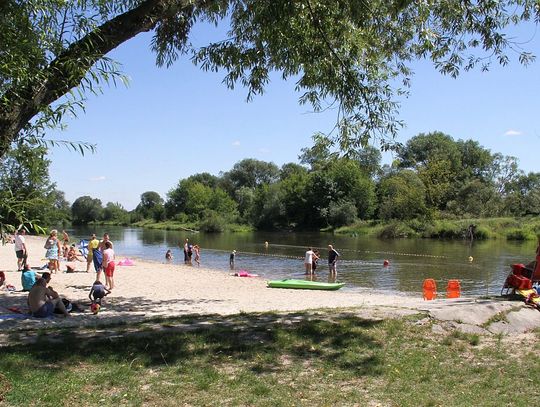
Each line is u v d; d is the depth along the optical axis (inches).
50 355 275.3
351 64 420.5
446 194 2802.7
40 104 201.9
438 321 370.0
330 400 225.5
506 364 284.8
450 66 431.2
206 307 551.5
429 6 388.2
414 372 267.0
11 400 212.4
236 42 438.9
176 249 1978.3
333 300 649.6
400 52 442.9
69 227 4537.4
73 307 499.5
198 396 226.5
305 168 4891.7
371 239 2322.8
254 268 1250.0
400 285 954.1
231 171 5354.3
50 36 215.9
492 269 1185.4
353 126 407.8
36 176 188.2
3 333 347.6
